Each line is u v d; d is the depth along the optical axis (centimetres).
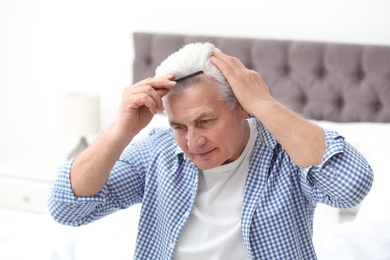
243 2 396
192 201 168
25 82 462
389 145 338
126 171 173
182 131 158
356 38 374
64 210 166
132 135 160
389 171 310
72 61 446
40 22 448
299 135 154
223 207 168
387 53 361
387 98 363
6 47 461
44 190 423
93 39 438
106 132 162
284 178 165
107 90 441
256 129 170
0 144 480
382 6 367
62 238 287
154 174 173
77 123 424
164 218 170
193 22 410
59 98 456
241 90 154
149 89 154
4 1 454
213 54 158
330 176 154
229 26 401
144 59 415
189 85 153
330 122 375
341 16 375
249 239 162
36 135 470
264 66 387
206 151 157
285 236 163
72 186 162
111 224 304
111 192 171
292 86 382
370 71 365
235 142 158
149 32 416
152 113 157
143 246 175
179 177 171
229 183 169
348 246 268
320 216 309
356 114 371
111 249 277
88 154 161
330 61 371
